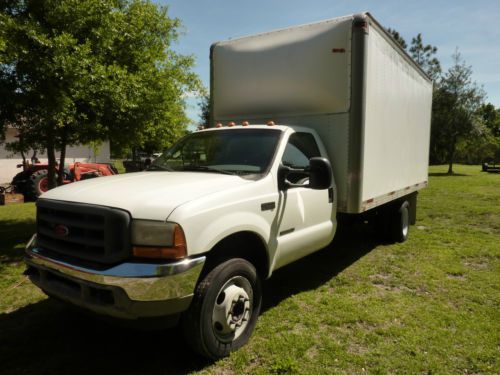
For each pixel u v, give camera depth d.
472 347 3.45
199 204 3.04
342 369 3.12
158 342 3.61
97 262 2.92
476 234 7.96
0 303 4.49
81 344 3.58
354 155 4.80
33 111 6.20
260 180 3.77
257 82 5.52
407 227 7.46
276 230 3.88
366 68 4.75
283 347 3.43
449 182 20.25
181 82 8.18
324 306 4.34
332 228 4.85
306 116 5.12
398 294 4.71
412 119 7.25
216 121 6.06
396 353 3.36
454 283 5.07
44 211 3.42
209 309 3.09
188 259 2.87
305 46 5.05
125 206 2.90
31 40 5.50
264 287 4.97
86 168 15.05
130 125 7.20
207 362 3.24
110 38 6.51
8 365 3.23
